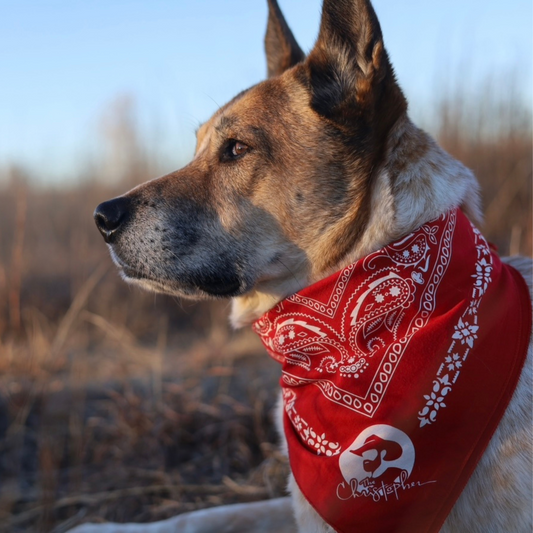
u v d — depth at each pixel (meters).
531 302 0.69
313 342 0.70
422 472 0.64
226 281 0.75
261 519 0.78
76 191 2.24
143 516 0.86
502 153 1.64
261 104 0.76
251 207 0.75
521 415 0.65
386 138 0.72
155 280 0.76
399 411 0.65
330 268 0.73
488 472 0.64
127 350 1.30
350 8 0.72
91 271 1.71
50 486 0.87
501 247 1.43
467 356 0.65
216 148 0.77
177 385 1.08
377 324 0.68
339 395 0.67
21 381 1.11
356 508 0.65
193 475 0.92
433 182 0.70
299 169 0.73
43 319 1.45
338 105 0.73
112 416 1.04
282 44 0.90
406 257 0.68
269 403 1.02
